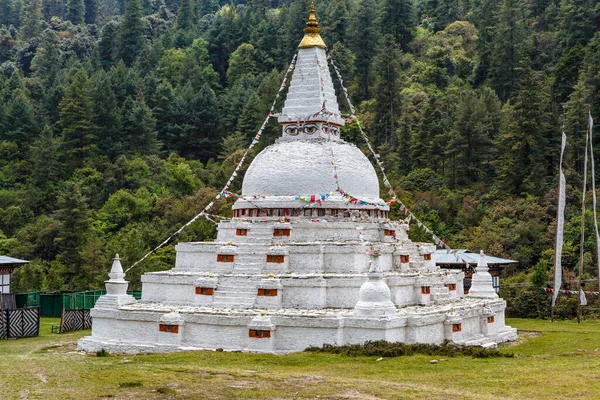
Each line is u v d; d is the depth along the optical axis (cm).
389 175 10869
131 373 3566
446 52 14788
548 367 3744
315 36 5719
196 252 5222
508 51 13088
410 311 4622
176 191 11194
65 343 5203
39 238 9569
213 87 15038
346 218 5169
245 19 16350
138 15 16650
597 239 6406
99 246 8900
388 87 12550
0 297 6800
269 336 4356
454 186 10569
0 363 3925
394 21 15612
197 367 3759
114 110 12056
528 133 9819
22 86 14138
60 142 11619
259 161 5428
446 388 3278
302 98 5553
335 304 4706
